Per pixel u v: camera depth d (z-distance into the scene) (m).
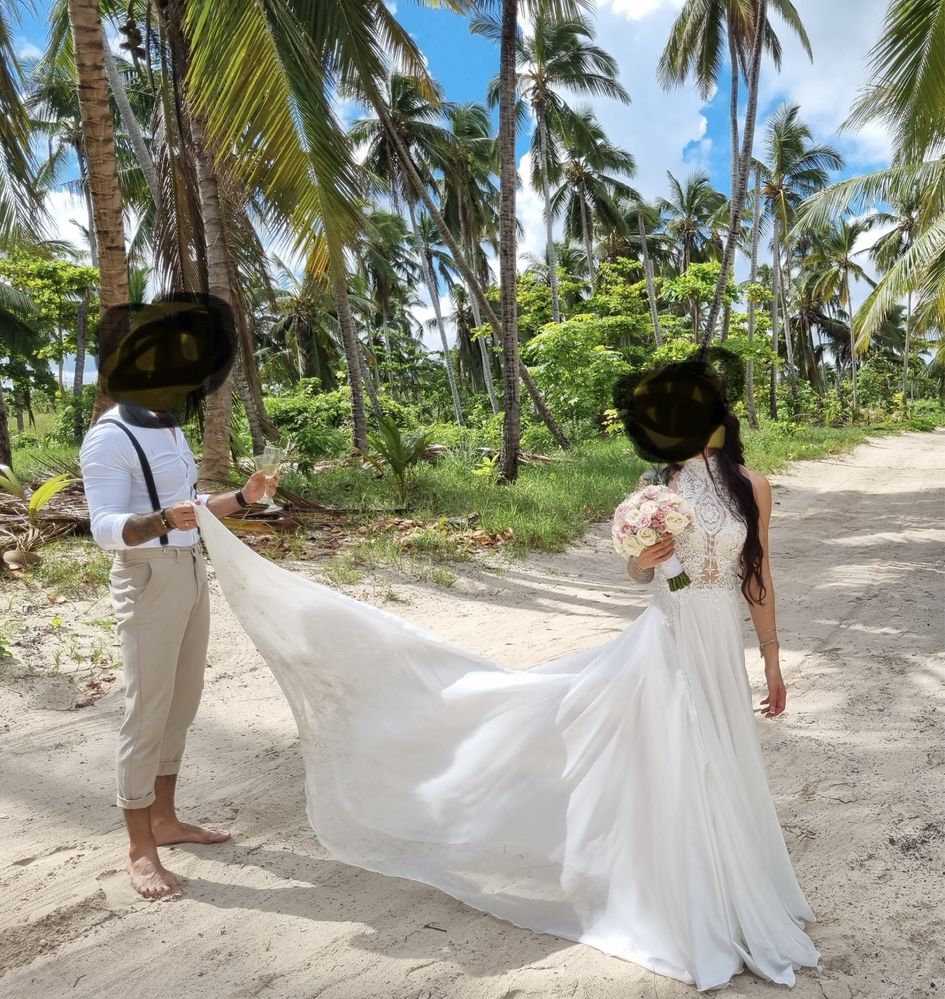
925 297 16.75
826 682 4.68
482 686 2.75
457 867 2.64
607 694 2.52
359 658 2.83
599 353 19.72
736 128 19.73
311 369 32.88
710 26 20.34
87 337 26.55
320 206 6.74
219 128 6.73
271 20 6.75
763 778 2.51
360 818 2.77
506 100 11.49
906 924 2.55
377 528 8.34
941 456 21.59
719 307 19.50
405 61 11.32
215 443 9.25
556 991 2.25
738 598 2.51
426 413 36.06
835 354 56.00
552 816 2.56
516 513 9.15
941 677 4.68
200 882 2.86
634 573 2.63
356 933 2.56
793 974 2.29
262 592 2.79
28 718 4.18
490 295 27.20
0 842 3.11
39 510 7.19
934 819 3.18
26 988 2.33
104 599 5.78
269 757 3.86
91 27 6.27
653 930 2.36
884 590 6.73
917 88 9.89
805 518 10.81
